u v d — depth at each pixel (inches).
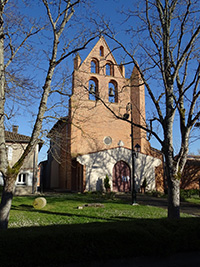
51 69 298.4
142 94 1089.4
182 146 305.0
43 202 466.6
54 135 356.2
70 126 979.9
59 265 164.9
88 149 991.0
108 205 524.7
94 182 879.7
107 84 1091.3
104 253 173.3
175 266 187.8
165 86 331.6
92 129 1015.6
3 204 235.6
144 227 197.5
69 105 376.5
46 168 1456.7
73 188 968.9
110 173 908.6
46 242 164.7
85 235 173.2
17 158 823.7
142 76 358.0
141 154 964.6
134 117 1075.9
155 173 995.9
